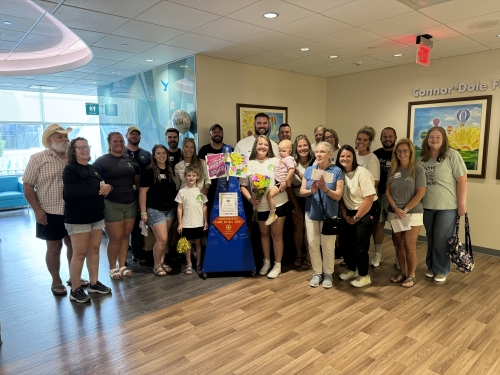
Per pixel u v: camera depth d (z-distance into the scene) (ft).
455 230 12.41
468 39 14.05
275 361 8.34
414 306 11.02
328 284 12.42
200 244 14.08
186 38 13.76
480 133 16.21
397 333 9.48
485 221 16.42
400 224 12.10
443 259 12.60
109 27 12.37
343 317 10.37
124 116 23.72
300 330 9.70
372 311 10.72
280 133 15.93
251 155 13.65
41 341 9.32
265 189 12.90
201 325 10.03
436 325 9.87
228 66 17.43
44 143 11.42
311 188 11.82
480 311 10.67
